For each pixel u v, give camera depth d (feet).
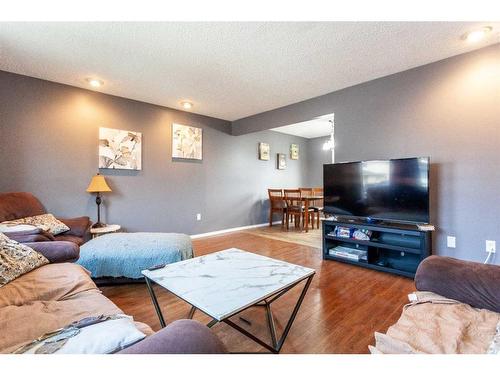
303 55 7.95
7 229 7.07
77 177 10.55
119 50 7.60
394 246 8.50
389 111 9.41
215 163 15.65
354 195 9.66
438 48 7.58
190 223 14.39
